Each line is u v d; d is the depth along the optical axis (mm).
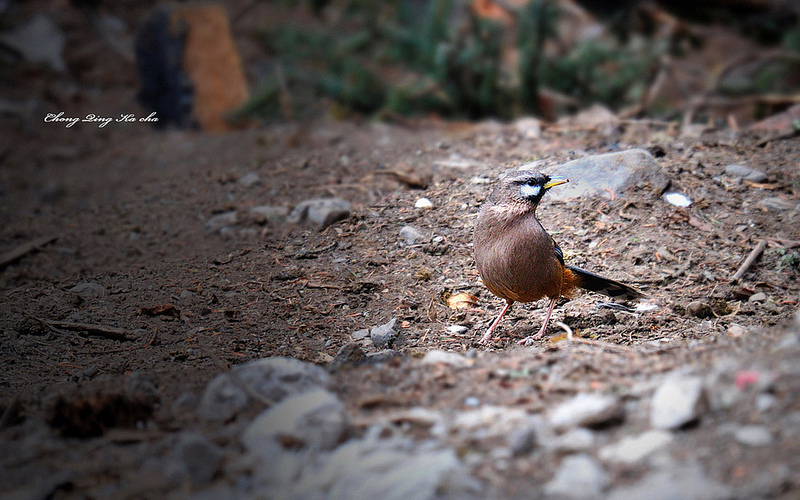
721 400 5367
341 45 18109
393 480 5035
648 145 11945
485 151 12844
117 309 9500
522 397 5953
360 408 6035
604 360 6586
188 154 15672
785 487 4488
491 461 5215
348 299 9406
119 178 14977
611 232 10102
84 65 19578
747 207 10383
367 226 10945
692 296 8930
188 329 8906
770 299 8797
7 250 12141
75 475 5578
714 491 4551
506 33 17531
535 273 7945
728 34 18719
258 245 10898
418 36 16953
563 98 15766
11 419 6570
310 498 5039
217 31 17094
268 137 15805
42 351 8500
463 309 9156
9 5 20562
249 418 6102
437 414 5832
